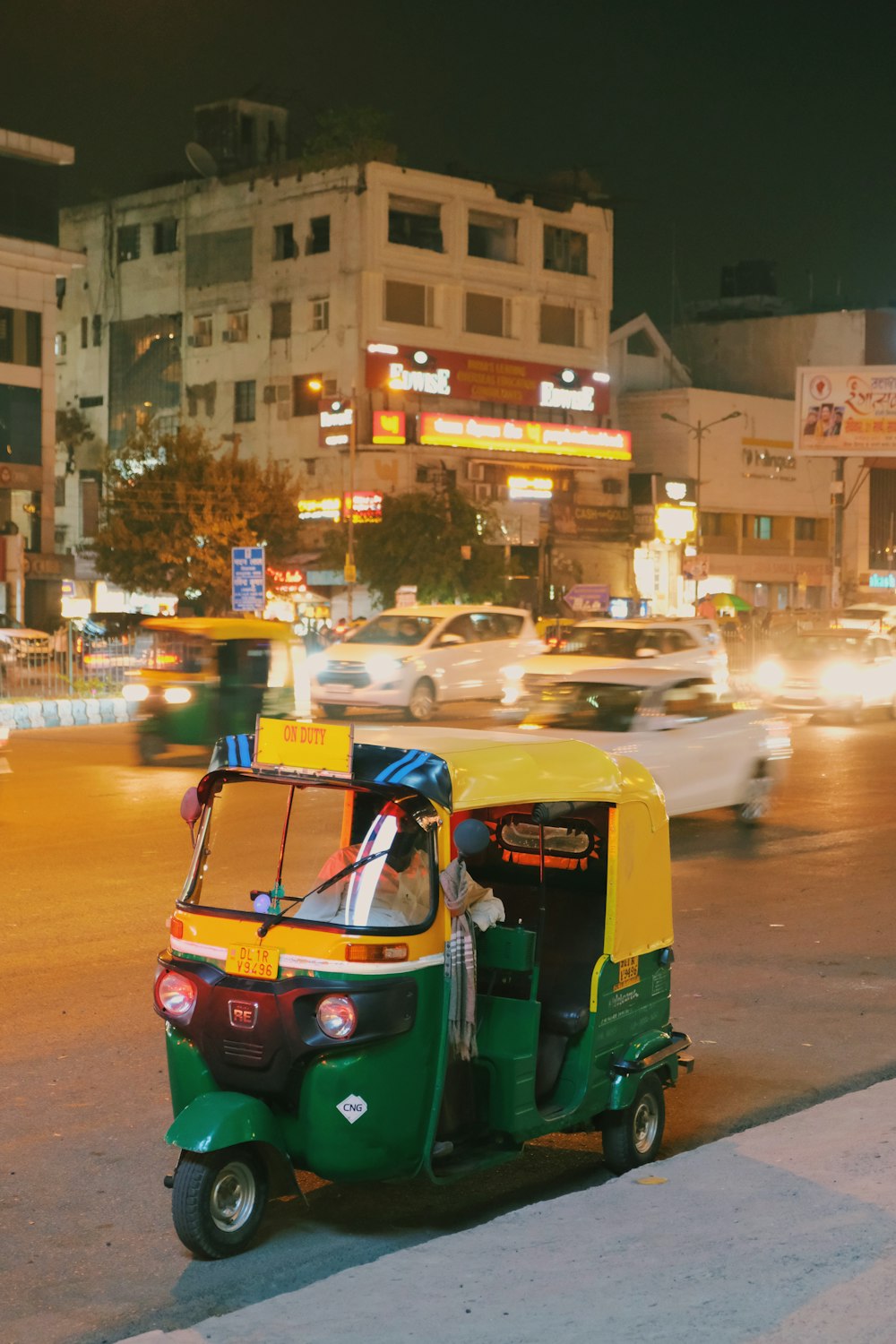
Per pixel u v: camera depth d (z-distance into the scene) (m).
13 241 53.53
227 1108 4.82
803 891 11.83
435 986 4.96
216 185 71.31
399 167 66.31
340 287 66.12
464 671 26.91
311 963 4.88
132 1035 7.65
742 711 15.27
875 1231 4.76
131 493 58.22
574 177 75.00
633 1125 5.74
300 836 5.22
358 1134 4.84
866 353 85.75
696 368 91.75
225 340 71.12
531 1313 4.23
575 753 5.76
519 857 6.14
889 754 21.97
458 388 68.56
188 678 19.89
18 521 54.84
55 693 28.50
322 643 41.34
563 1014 5.53
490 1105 5.28
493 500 68.56
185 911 5.21
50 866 12.45
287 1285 4.83
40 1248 5.12
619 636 21.86
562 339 73.50
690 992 8.76
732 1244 4.70
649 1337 4.02
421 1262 4.67
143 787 17.72
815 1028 8.03
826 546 85.69
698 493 71.81
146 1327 4.54
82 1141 6.18
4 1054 7.32
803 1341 3.95
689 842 14.20
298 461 68.25
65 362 78.81
